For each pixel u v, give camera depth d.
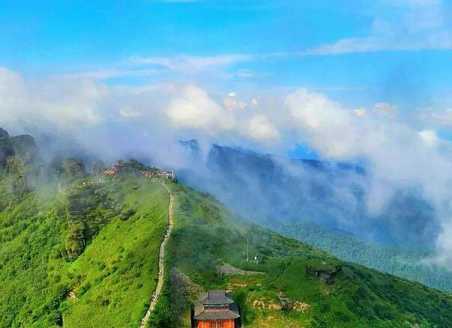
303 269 187.50
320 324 166.38
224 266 189.62
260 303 169.88
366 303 185.50
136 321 159.75
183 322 161.38
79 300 197.38
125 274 191.50
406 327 184.25
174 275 178.00
